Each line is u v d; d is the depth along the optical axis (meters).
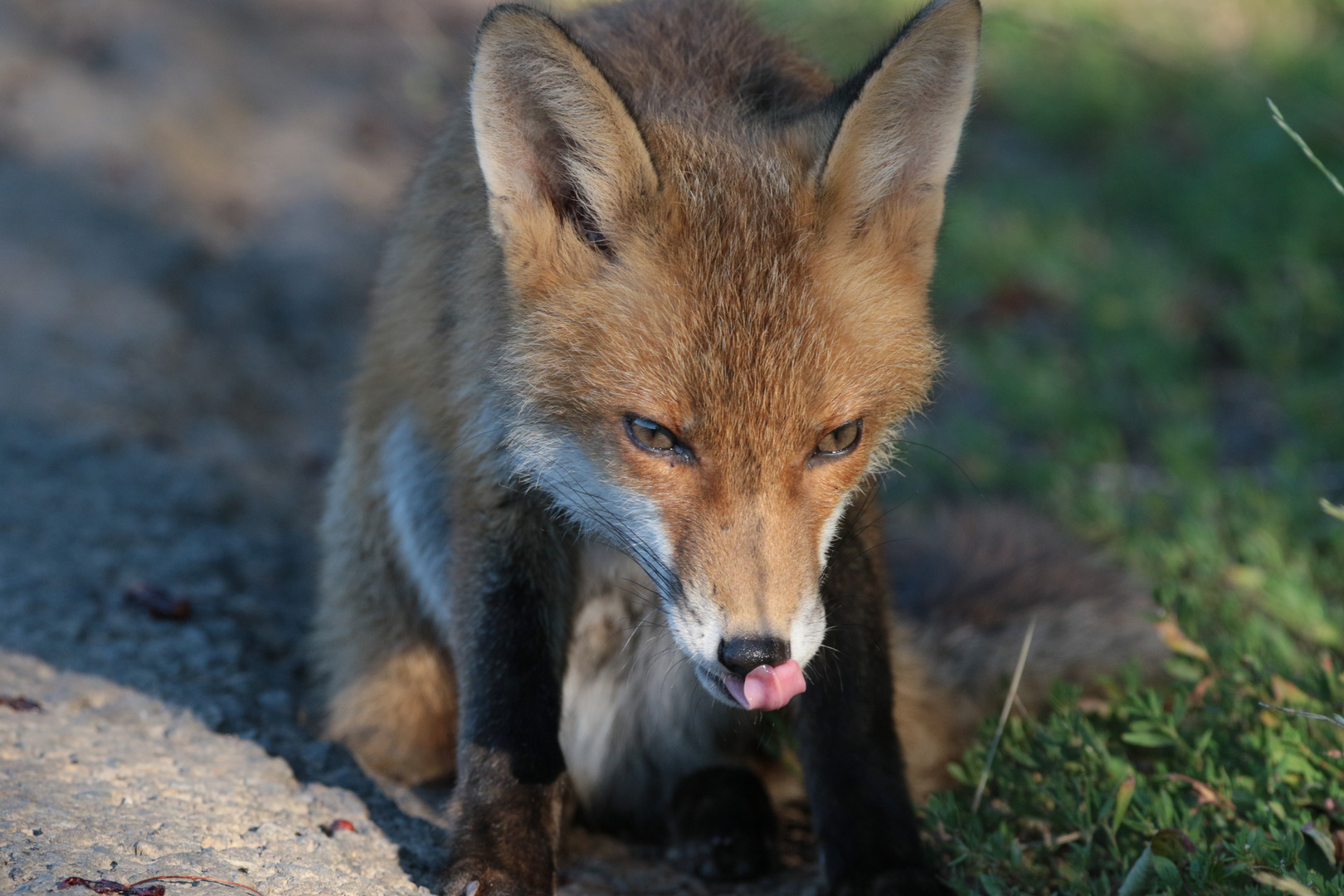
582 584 7.26
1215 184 15.42
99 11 21.64
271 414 13.24
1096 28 15.73
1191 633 7.59
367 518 8.12
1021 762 7.09
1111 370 12.98
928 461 11.92
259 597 9.85
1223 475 11.15
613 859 7.45
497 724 6.35
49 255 14.57
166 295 14.52
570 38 5.82
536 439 6.30
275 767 6.93
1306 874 5.44
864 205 6.31
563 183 6.29
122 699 7.50
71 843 5.60
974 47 6.19
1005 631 8.53
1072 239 15.15
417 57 22.09
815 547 5.97
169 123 18.36
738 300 5.95
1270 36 18.67
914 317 6.46
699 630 5.69
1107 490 11.20
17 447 10.98
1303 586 8.88
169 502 10.82
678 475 5.93
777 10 11.23
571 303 6.13
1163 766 6.77
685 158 6.31
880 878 6.25
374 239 16.31
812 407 5.90
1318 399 11.70
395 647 8.02
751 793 7.30
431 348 7.24
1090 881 6.07
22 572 9.04
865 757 6.54
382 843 6.37
